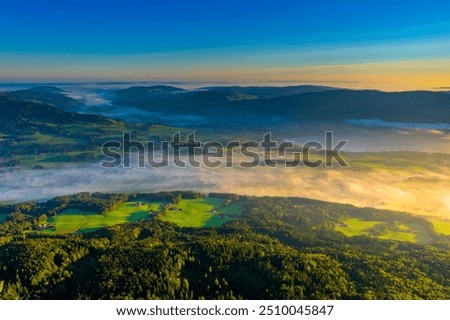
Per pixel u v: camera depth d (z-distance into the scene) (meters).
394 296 102.62
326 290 106.44
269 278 112.31
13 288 105.50
